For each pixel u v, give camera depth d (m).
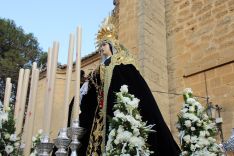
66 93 3.98
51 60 4.32
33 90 4.39
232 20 11.05
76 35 4.34
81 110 4.62
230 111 10.09
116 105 3.66
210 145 5.11
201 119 5.26
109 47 4.78
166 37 12.58
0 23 31.47
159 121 3.73
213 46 11.25
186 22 12.30
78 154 4.41
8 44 31.05
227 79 10.54
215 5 11.66
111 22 5.00
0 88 26.39
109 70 4.27
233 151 5.57
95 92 4.65
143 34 11.49
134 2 12.23
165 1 13.17
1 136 3.65
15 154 3.72
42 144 3.72
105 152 3.62
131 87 4.04
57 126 12.66
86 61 15.19
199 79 11.23
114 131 3.53
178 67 11.88
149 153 3.48
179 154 3.75
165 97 11.54
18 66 29.28
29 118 4.18
